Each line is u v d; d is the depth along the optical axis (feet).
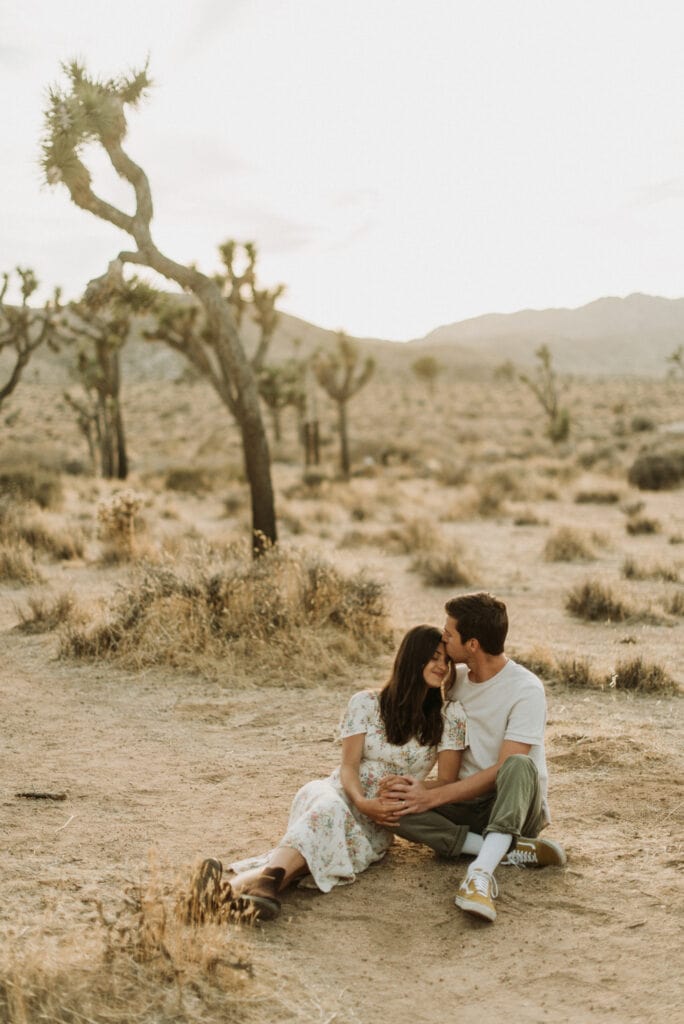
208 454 158.10
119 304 37.32
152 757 19.12
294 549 31.99
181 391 338.95
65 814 16.12
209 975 10.77
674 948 11.72
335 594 28.84
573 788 17.34
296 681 24.45
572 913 12.76
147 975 10.65
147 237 35.96
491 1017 10.39
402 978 11.27
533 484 83.05
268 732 20.77
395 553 51.19
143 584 28.96
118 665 25.94
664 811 16.22
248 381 37.96
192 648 26.12
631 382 453.58
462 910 12.82
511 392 363.56
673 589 38.93
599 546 52.21
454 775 14.56
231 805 16.62
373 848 14.34
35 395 308.19
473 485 90.89
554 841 14.08
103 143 34.91
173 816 16.11
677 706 22.86
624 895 13.20
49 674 25.34
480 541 56.08
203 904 11.59
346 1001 10.69
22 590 37.32
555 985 11.05
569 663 24.99
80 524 56.75
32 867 14.01
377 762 14.46
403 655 14.19
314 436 122.31
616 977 11.15
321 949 11.91
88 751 19.44
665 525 60.90
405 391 368.27
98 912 11.79
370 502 77.61
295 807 14.06
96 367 101.65
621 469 97.71
